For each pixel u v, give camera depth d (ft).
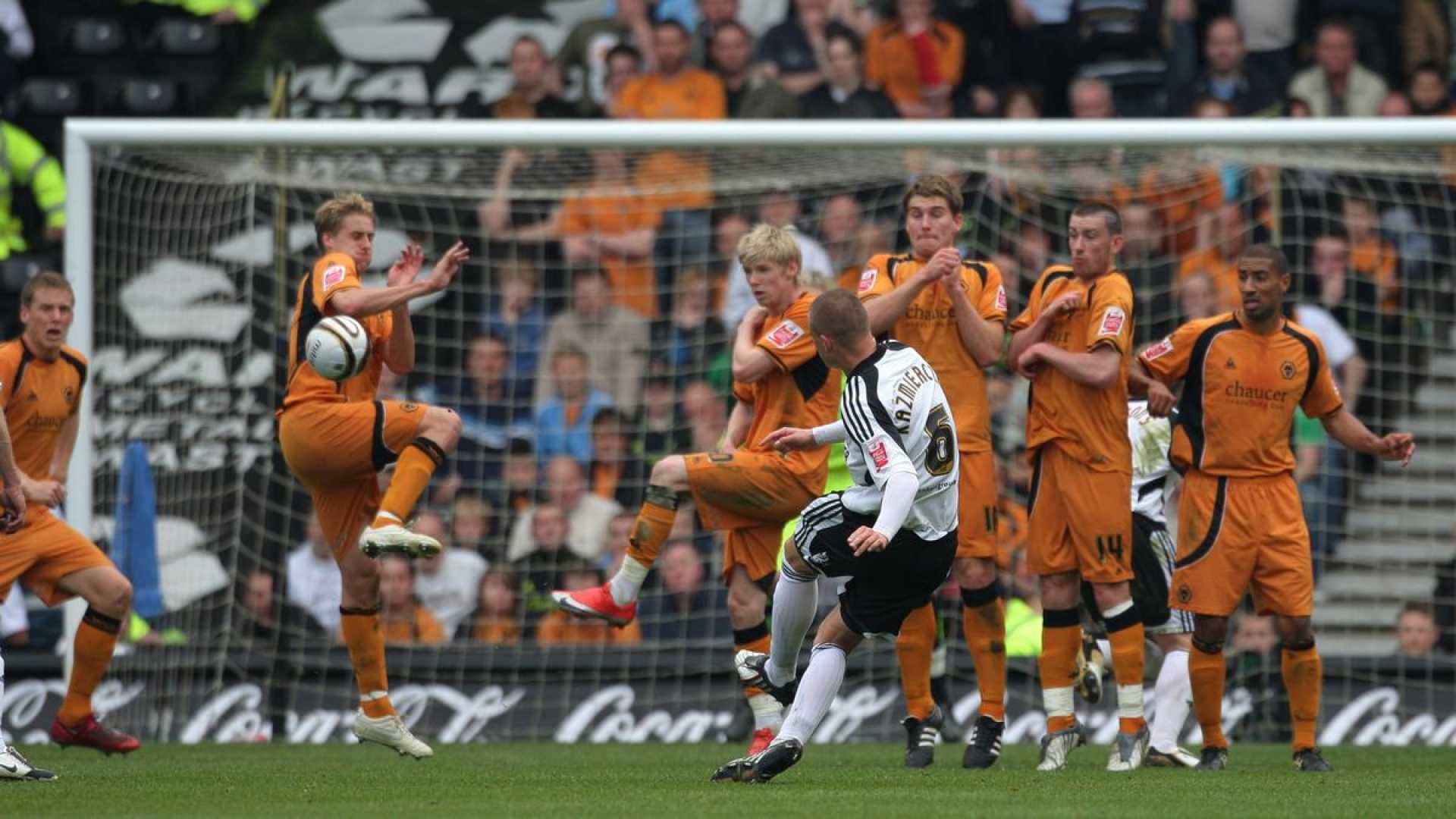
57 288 85.35
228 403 128.36
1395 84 153.28
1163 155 117.50
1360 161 114.62
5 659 109.60
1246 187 127.54
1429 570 124.47
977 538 77.36
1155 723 83.05
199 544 121.19
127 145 107.34
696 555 119.03
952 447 65.41
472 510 122.72
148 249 123.44
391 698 109.09
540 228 135.95
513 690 110.52
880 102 149.28
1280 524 76.64
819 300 64.23
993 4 154.92
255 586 117.80
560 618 118.83
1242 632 109.40
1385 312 126.21
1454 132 102.53
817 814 54.54
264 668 112.57
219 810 57.06
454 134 107.86
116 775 74.23
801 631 68.03
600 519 124.47
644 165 128.36
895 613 65.67
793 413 78.13
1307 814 56.13
